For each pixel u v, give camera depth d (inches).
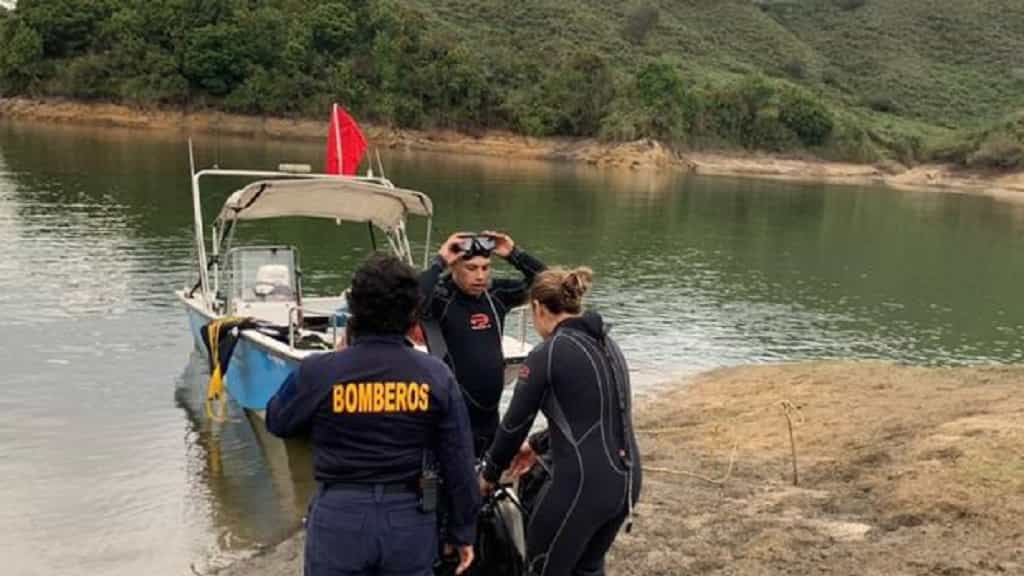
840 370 487.8
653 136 2883.9
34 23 2822.3
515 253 191.0
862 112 3850.9
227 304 448.8
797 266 1080.2
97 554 267.6
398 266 134.8
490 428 181.6
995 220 1905.8
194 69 2780.5
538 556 156.0
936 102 4252.0
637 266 977.5
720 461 320.8
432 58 2962.6
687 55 4097.0
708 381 500.1
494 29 3752.5
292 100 2844.5
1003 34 4840.1
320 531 130.5
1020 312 868.6
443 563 153.4
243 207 415.8
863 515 243.8
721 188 2266.2
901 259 1214.9
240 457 351.3
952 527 224.2
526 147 2903.5
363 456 130.2
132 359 484.4
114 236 879.1
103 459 344.2
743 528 243.1
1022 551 205.9
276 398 136.0
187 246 842.2
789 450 327.0
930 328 771.4
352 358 132.0
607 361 156.1
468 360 178.5
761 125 3129.9
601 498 152.4
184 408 409.1
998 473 249.3
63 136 2245.3
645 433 382.3
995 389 389.7
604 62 3036.4
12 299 604.7
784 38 4608.8
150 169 1582.2
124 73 2807.6
